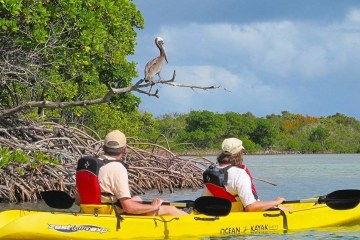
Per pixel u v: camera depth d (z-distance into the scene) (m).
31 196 16.62
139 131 43.97
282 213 10.80
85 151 18.69
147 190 20.25
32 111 20.86
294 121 111.81
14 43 15.92
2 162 14.78
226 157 10.39
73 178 17.31
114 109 34.06
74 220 9.46
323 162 53.12
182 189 21.11
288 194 19.67
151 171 20.19
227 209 9.97
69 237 9.38
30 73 16.34
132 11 31.02
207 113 91.31
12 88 19.77
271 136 99.50
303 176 29.86
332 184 24.09
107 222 9.57
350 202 11.33
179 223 10.04
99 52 17.41
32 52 16.00
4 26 14.51
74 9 15.84
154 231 9.82
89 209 9.69
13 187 16.39
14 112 16.50
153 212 10.03
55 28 16.00
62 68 20.02
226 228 10.27
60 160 17.61
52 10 15.97
